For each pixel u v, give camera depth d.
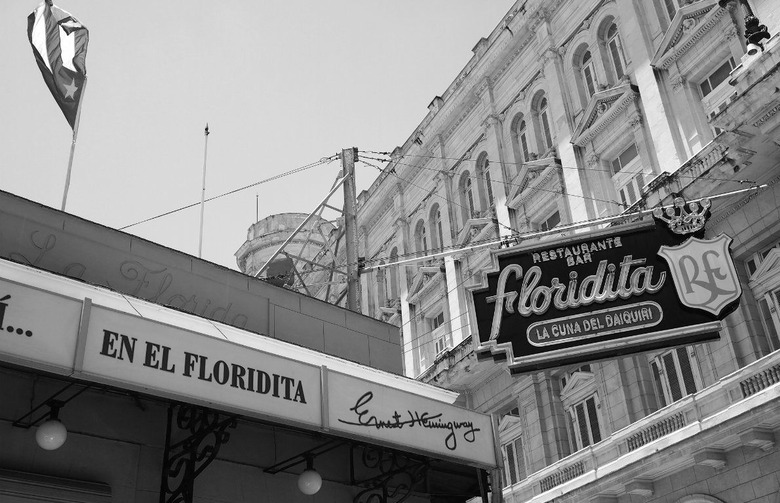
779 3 22.75
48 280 8.97
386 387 11.34
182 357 9.25
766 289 21.77
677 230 15.80
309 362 11.26
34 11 15.28
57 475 9.49
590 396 27.00
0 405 9.30
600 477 23.14
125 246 11.80
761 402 18.94
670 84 26.38
